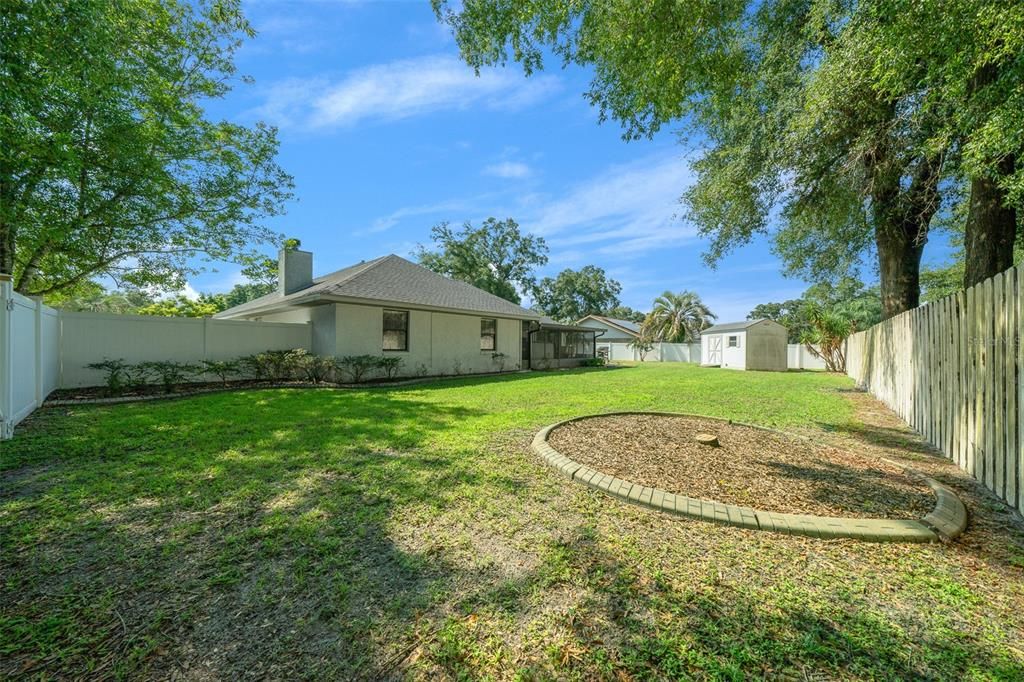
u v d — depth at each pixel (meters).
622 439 4.59
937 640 1.67
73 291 11.98
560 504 2.97
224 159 10.21
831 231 9.53
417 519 2.71
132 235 9.76
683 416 5.88
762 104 7.37
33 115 6.73
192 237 10.53
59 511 2.77
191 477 3.43
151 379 9.65
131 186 8.60
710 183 9.09
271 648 1.60
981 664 1.54
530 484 3.35
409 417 6.05
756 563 2.23
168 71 9.20
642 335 29.80
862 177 7.36
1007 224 5.82
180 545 2.35
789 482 3.39
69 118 7.26
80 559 2.19
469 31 4.97
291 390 9.35
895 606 1.89
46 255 9.31
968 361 3.85
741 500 3.03
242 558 2.22
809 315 19.09
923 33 3.67
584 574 2.11
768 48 6.70
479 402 7.62
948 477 3.71
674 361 26.89
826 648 1.62
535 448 4.28
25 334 5.59
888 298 9.55
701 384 11.34
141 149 8.15
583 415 5.96
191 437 4.73
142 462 3.81
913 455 4.45
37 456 3.96
